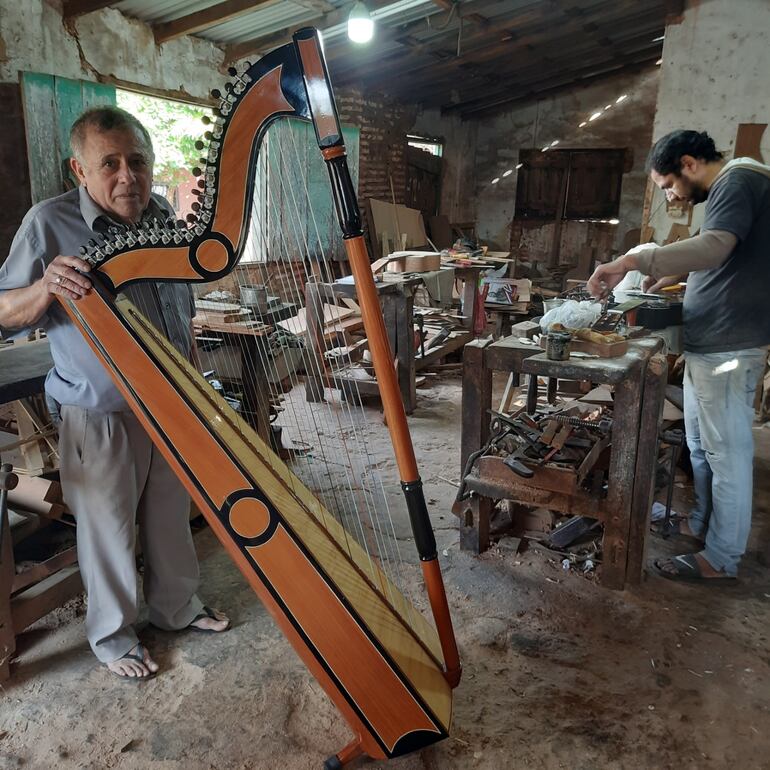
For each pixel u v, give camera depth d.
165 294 2.03
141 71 4.79
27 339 2.87
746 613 2.36
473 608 2.38
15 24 3.81
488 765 1.72
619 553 2.44
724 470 2.42
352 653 1.50
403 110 8.47
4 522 1.95
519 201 10.22
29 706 1.91
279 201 1.71
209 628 2.24
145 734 1.82
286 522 1.47
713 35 5.25
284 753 1.76
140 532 2.15
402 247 7.38
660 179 2.44
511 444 2.66
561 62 8.24
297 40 1.25
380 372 1.36
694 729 1.84
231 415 1.93
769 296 2.29
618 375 2.21
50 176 4.07
